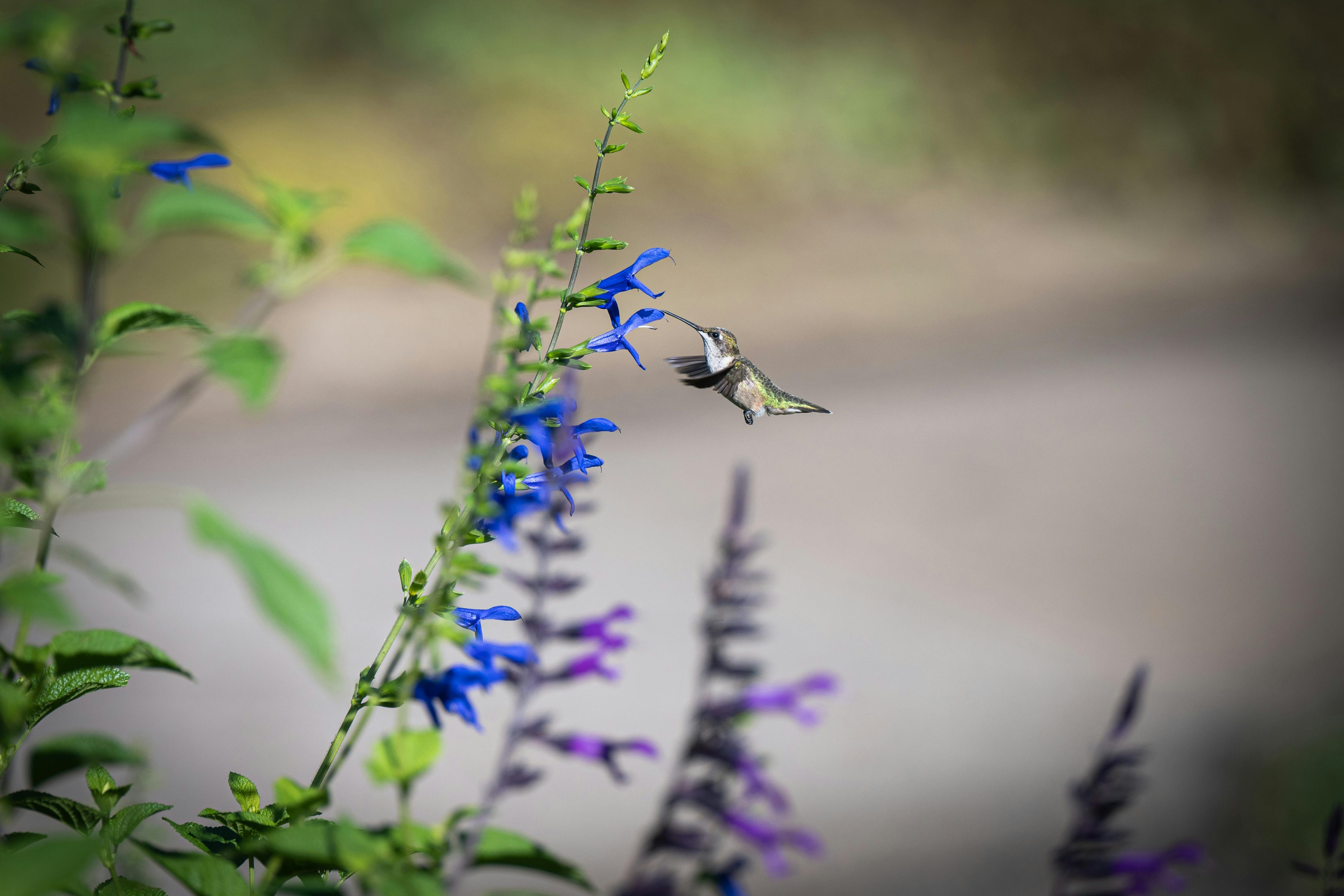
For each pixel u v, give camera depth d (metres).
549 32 20.30
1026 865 7.00
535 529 2.53
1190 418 15.81
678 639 9.55
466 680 1.73
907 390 16.06
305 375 13.43
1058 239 21.52
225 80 17.44
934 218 21.00
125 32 1.89
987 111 24.06
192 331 2.23
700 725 3.01
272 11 18.34
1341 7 29.02
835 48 23.42
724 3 23.06
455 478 12.12
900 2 25.39
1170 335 18.59
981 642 9.92
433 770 7.27
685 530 11.80
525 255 2.02
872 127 22.17
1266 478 14.21
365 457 12.32
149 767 2.23
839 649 9.48
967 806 7.56
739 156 20.25
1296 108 26.48
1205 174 24.91
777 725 8.33
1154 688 9.34
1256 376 17.34
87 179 1.79
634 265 1.81
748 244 18.66
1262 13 28.31
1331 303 20.22
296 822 1.46
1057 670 9.55
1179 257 21.67
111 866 1.37
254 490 11.23
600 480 12.92
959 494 13.24
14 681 1.48
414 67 18.98
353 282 14.94
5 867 0.97
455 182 17.08
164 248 13.04
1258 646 10.27
